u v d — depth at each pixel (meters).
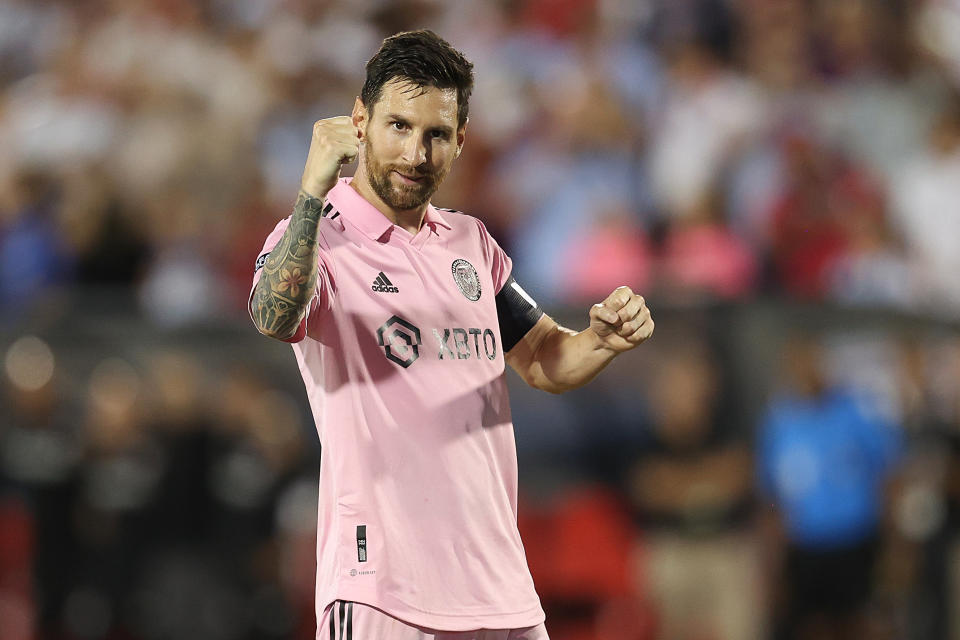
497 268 12.45
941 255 35.81
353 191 11.64
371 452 11.14
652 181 35.31
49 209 34.50
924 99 38.84
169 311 29.28
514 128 36.56
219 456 27.05
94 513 26.95
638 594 26.05
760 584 26.42
